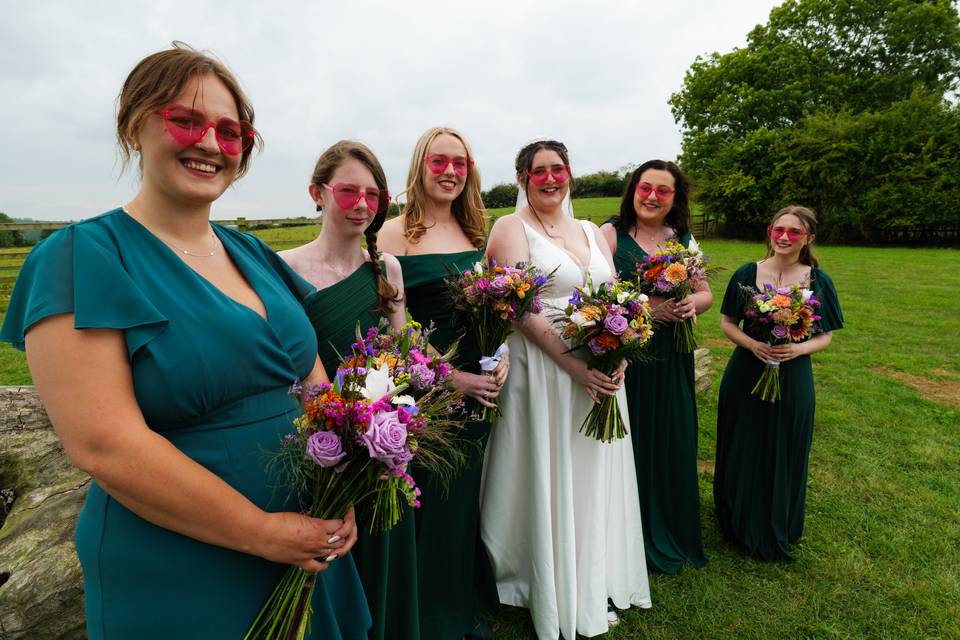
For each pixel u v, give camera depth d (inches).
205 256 50.8
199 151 46.6
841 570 120.2
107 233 44.1
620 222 131.1
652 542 122.1
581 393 103.3
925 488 155.3
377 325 82.0
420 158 99.1
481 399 92.5
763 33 1286.9
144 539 43.7
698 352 264.1
